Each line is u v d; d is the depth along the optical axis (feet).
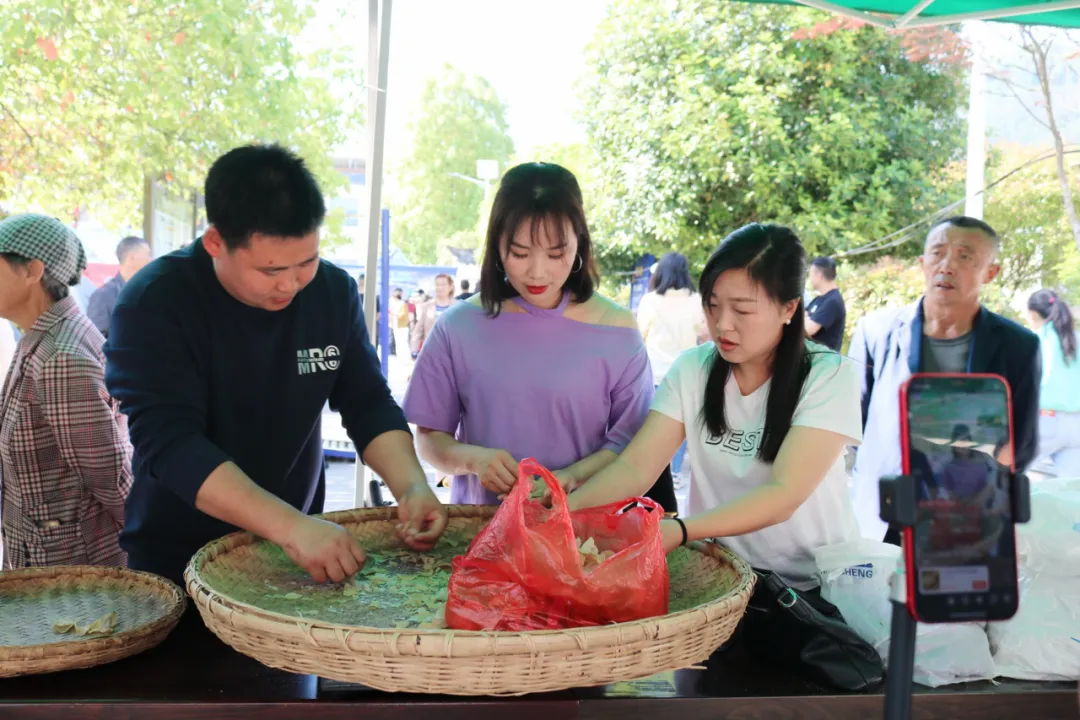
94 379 6.68
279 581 4.67
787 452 4.88
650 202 31.68
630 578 3.87
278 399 5.55
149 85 19.97
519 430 6.13
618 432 6.22
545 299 6.05
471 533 5.41
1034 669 4.25
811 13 31.19
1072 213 21.22
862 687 3.99
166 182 20.72
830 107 30.71
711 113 30.83
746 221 31.42
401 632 3.35
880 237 29.91
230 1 20.13
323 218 4.76
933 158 31.14
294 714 3.65
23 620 4.38
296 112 21.13
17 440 6.73
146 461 4.85
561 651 3.40
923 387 2.62
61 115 19.92
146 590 4.75
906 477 2.52
